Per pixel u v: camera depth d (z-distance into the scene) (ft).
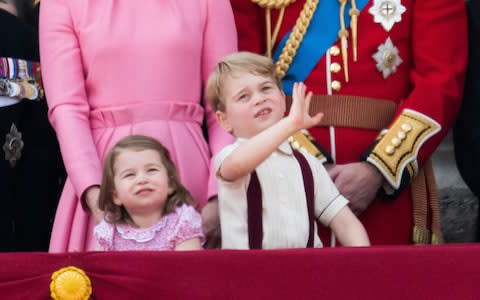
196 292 35.22
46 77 46.85
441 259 35.53
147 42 46.52
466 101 51.62
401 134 48.42
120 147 41.73
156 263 35.35
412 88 50.67
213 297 35.24
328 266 35.45
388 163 47.83
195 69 47.24
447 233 62.34
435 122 48.93
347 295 35.37
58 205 47.67
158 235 41.47
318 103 49.26
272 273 35.35
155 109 46.21
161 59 46.47
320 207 42.42
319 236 45.80
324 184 42.55
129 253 35.45
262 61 42.11
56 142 52.37
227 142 46.75
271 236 40.75
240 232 40.86
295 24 50.03
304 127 39.11
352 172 47.60
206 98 43.47
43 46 47.26
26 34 51.52
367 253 35.50
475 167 51.67
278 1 50.03
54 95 46.37
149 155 41.60
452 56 50.06
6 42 50.62
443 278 35.45
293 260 35.42
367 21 49.88
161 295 35.24
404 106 49.24
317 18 50.01
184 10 47.50
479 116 51.29
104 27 46.55
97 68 46.47
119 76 46.34
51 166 52.13
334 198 42.45
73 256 35.40
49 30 47.19
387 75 49.85
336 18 49.88
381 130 49.34
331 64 49.52
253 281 35.32
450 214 62.39
